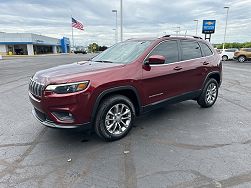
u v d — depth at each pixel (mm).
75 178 2861
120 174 2938
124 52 4531
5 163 3221
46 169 3068
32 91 3707
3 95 7578
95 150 3582
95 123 3650
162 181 2777
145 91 4109
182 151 3527
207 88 5594
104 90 3553
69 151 3557
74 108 3342
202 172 2957
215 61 5691
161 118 5027
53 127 3424
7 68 18047
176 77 4641
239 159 3271
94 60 4781
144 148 3637
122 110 3924
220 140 3910
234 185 2689
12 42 63531
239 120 4895
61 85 3285
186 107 5879
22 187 2693
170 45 4664
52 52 85688
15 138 4047
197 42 5379
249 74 13797
